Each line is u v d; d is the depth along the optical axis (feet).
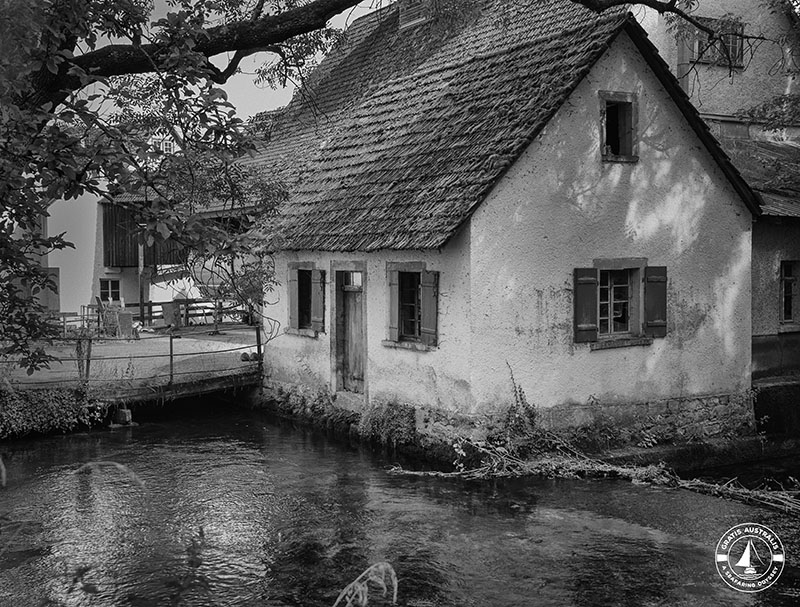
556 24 55.52
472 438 40.50
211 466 42.52
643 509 35.17
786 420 48.52
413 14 70.74
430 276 42.73
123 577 28.66
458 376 41.24
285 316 55.77
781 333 50.83
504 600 26.40
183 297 81.10
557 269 42.14
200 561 30.04
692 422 45.44
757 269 50.06
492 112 44.86
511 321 41.11
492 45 59.31
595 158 42.83
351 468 41.93
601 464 40.24
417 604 26.20
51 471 41.37
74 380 50.37
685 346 45.60
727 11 59.88
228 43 30.30
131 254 82.64
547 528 32.86
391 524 33.55
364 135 55.62
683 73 57.88
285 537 32.30
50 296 81.25
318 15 30.53
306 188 55.77
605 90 42.93
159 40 27.14
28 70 22.44
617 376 43.68
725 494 37.29
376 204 47.16
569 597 26.55
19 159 22.70
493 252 40.55
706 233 46.19
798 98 50.52
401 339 45.96
